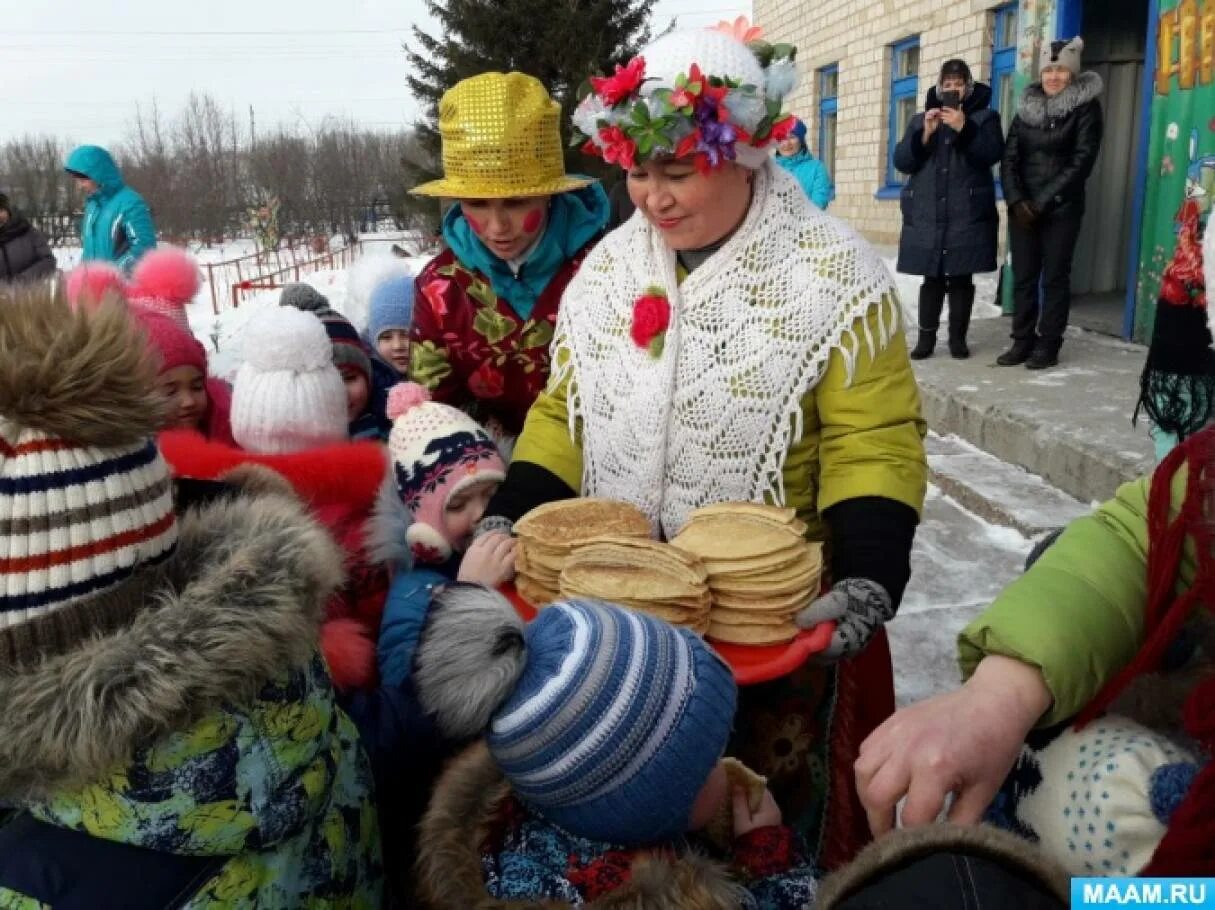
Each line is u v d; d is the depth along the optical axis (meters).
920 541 3.92
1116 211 7.23
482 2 15.51
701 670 1.24
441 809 1.30
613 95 1.62
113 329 0.98
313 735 1.15
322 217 30.53
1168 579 1.06
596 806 1.19
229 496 1.25
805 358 1.63
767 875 1.33
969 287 5.73
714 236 1.70
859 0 10.91
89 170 6.87
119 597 1.00
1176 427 2.30
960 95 5.46
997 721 1.07
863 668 1.82
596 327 1.82
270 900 1.12
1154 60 5.38
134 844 1.04
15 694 0.94
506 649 1.20
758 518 1.54
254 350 1.99
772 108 1.61
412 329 2.45
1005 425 4.50
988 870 0.89
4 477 0.94
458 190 2.18
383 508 1.86
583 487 1.86
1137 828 1.02
